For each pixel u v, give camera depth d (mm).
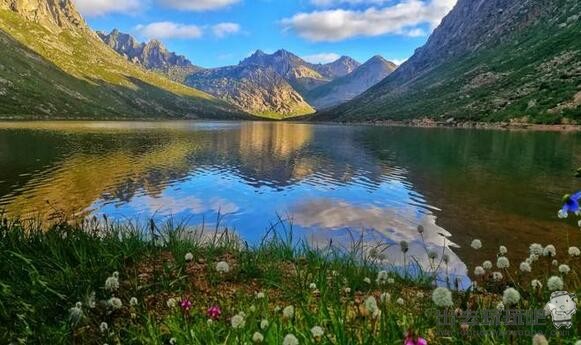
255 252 10641
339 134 105875
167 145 68125
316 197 28516
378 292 7941
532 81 132375
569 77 116688
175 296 6840
